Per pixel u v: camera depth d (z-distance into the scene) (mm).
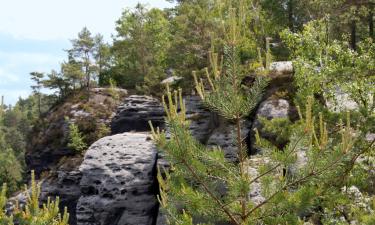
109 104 55531
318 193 8383
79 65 65938
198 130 37594
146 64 59969
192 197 8523
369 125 12859
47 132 55500
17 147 123875
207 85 36469
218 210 8773
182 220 8789
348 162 11578
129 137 40688
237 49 8383
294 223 8383
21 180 78438
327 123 13492
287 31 18000
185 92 41406
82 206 38906
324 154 8055
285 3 50125
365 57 15414
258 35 46094
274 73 34375
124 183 37500
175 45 39281
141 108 47500
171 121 8164
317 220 12500
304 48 17203
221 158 8586
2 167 88750
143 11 71000
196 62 38406
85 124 52906
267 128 14773
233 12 8398
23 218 7441
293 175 8375
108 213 37500
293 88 32281
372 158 13805
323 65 16375
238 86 8555
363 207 12055
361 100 14945
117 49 68000
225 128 34188
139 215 37125
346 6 30656
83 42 67375
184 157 8281
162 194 9102
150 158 38062
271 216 8594
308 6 37531
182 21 39844
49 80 69875
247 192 8133
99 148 40281
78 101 56688
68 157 50312
